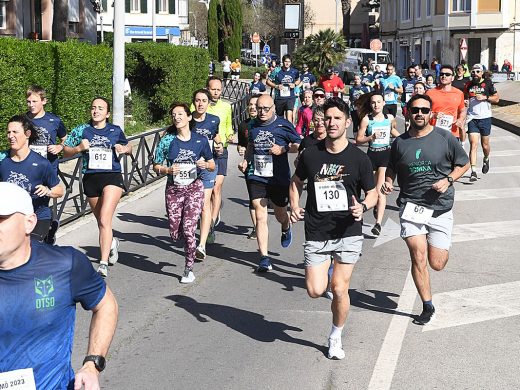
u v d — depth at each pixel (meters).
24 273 3.47
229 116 11.03
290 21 37.41
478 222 11.92
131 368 6.27
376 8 84.38
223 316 7.60
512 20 57.50
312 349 6.66
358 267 9.36
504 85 45.66
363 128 11.10
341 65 53.97
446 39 60.28
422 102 7.02
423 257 7.16
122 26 16.08
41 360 3.52
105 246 9.07
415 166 7.11
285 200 9.34
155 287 8.64
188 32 90.62
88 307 3.72
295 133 9.19
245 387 5.87
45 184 7.85
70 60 18.41
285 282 8.86
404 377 6.04
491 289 8.38
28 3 31.47
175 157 8.80
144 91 26.14
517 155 20.03
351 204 6.23
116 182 9.23
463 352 6.56
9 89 14.88
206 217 9.73
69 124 18.75
